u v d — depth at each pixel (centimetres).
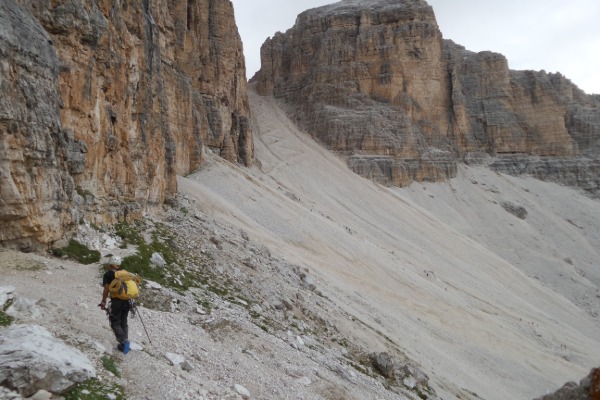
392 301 5506
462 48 19712
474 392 3703
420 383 3019
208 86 9631
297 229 6931
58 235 2002
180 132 7031
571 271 11400
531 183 16475
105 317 1424
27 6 2180
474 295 7506
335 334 3075
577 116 18525
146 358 1245
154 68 4019
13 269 1638
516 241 12681
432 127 16012
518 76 18688
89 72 2553
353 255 6850
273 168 12294
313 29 17338
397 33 16088
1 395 827
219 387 1302
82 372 992
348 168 13888
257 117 15875
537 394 4362
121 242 2517
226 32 10394
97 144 2667
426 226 11281
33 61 1909
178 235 3303
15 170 1750
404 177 14262
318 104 15825
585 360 5959
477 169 16400
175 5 8488
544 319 7556
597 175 17038
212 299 2375
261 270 3669
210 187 7100
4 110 1684
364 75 15775
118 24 3103
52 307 1323
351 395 1836
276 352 1950
